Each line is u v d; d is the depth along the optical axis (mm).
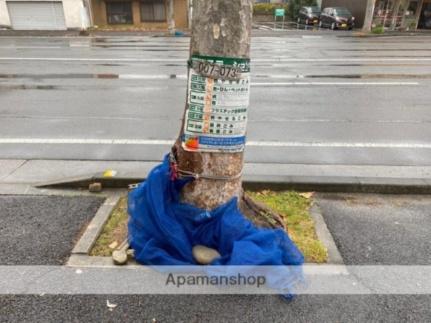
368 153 4957
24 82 9273
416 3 27797
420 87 8812
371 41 19891
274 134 5691
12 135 5543
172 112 6828
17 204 3520
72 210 3422
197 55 2441
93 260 2730
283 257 2557
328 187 3848
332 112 6871
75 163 4566
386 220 3371
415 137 5566
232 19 2357
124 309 2324
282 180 3850
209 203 2746
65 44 17781
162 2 27234
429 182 3867
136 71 10773
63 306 2342
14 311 2297
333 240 3035
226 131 2594
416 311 2350
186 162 2707
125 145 5180
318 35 23078
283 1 39094
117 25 27734
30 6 24359
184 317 2273
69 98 7770
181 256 2650
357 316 2307
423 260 2818
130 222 2830
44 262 2719
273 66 11766
